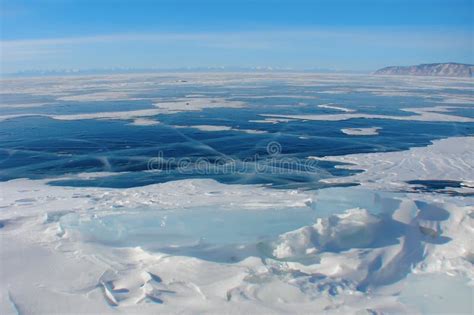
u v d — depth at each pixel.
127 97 44.12
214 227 6.91
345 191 8.38
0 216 8.64
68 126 24.98
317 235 6.26
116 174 14.35
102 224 7.35
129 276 5.65
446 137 21.28
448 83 76.81
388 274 5.68
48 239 6.93
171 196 10.85
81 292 5.29
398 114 30.20
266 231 6.65
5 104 37.97
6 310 4.87
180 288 5.30
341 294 5.20
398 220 6.84
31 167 15.45
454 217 6.82
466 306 4.95
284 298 5.09
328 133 22.42
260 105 35.59
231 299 5.07
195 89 57.09
